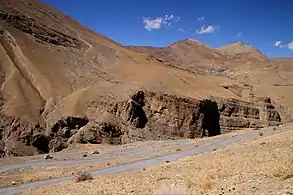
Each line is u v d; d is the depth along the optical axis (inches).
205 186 493.7
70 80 3690.9
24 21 4254.4
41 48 4033.0
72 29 4985.2
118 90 3373.5
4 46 3823.8
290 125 2363.4
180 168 839.1
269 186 414.0
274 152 755.4
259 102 4239.7
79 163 1537.9
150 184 639.1
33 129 2886.3
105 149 2092.8
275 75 7057.1
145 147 1968.5
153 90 3368.6
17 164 1587.1
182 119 3201.3
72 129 2987.2
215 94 4010.8
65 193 705.0
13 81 3353.8
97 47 4702.3
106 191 632.4
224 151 1094.4
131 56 4655.5
